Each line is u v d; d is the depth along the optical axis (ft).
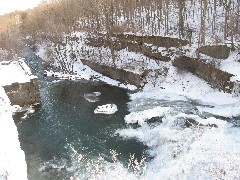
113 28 217.15
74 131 130.00
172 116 126.93
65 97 164.45
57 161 111.24
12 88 149.89
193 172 91.71
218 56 160.04
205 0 167.32
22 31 316.60
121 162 106.83
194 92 154.81
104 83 180.96
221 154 94.58
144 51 190.90
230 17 176.65
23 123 139.03
